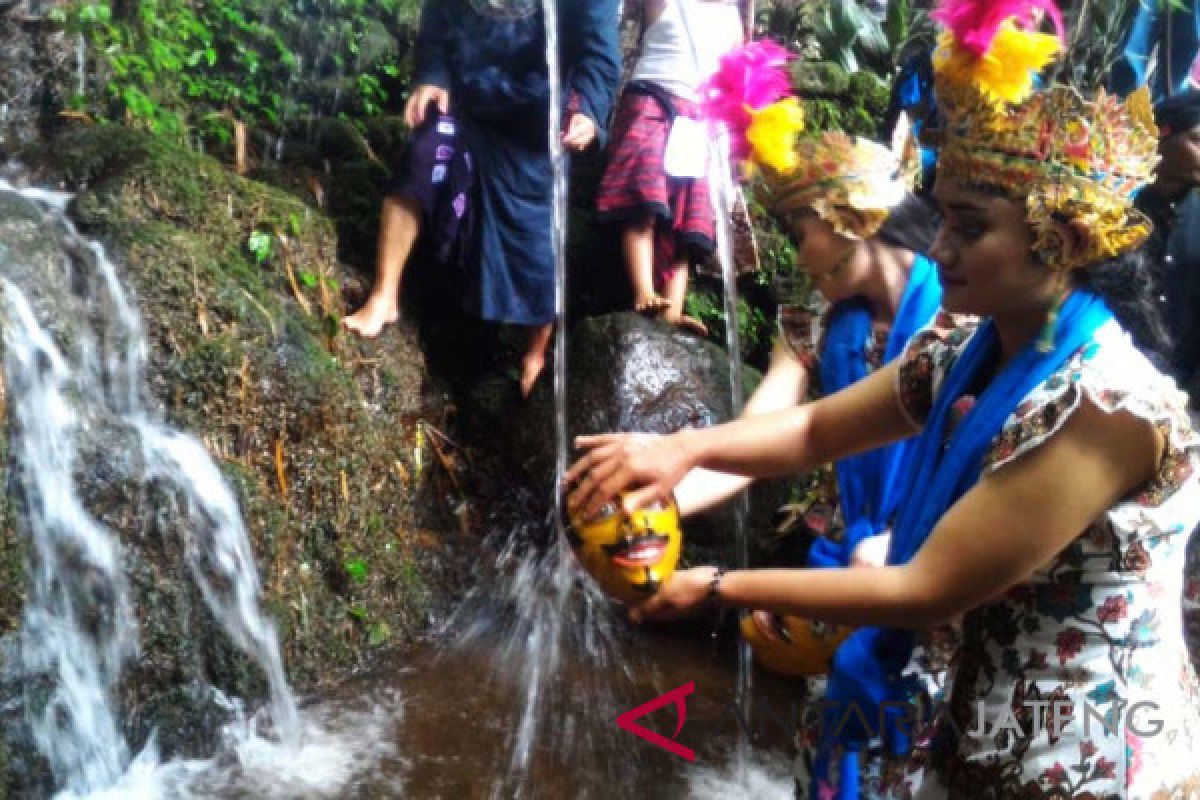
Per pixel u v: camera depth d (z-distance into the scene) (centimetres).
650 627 438
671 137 491
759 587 186
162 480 338
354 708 368
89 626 318
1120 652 177
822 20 627
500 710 376
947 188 177
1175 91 468
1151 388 168
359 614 395
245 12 521
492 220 462
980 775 188
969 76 168
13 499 306
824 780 234
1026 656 183
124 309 354
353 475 400
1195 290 367
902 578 176
